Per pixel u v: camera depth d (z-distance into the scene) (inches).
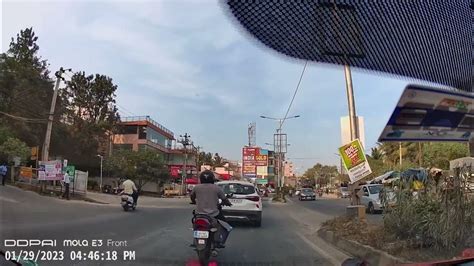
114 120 2454.5
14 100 1827.0
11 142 1462.8
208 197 331.9
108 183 2300.7
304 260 358.9
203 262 309.6
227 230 338.0
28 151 1487.5
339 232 459.8
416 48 102.3
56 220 600.1
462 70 108.1
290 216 862.5
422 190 351.3
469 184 311.3
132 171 2167.8
